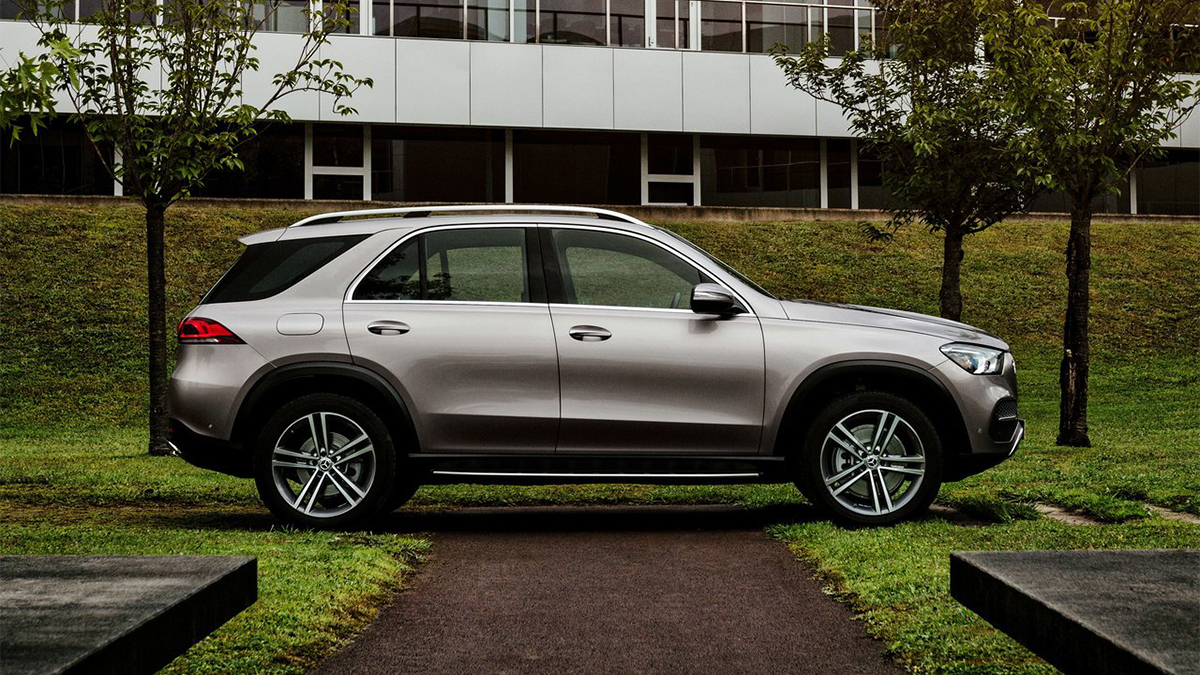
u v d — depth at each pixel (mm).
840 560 5730
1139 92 12062
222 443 6746
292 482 6848
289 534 6406
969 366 6883
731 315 6895
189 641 2449
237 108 12258
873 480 6793
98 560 2834
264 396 6766
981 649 4012
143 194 12172
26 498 8273
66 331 18781
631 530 7086
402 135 26141
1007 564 2705
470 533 6980
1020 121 12602
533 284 6941
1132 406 16078
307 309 6863
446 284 6945
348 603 4840
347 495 6691
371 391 6816
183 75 11992
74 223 22922
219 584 2619
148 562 2811
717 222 26500
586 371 6770
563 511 8039
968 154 14422
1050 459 10711
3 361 17625
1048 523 6805
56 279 20484
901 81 15352
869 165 28125
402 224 7082
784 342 6832
